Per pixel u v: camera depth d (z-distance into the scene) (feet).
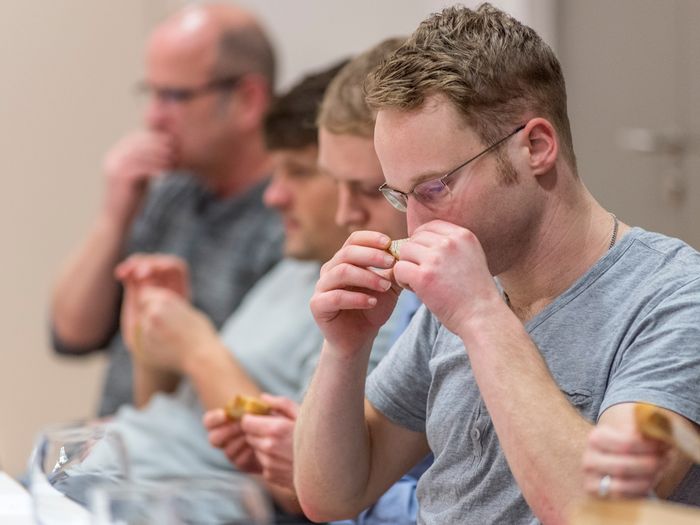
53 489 10.16
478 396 10.51
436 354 11.17
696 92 26.50
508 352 9.23
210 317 22.54
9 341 31.58
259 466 14.57
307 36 30.45
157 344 18.38
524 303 10.46
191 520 7.46
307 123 16.06
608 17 27.50
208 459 18.37
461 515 10.48
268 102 24.22
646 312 9.69
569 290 10.09
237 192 23.82
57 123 31.71
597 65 27.73
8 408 31.63
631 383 9.23
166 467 18.22
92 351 25.90
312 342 17.94
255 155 23.90
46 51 31.55
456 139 9.63
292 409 14.08
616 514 6.66
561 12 27.66
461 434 10.61
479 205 9.73
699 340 9.29
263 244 22.29
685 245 10.17
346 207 13.46
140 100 32.07
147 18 31.94
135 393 21.68
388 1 29.45
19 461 31.63
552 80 9.96
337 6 30.17
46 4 31.53
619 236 10.29
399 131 9.75
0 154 31.40
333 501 11.69
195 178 24.43
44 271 31.83
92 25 31.73
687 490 9.55
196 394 18.98
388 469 11.92
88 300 25.35
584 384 9.81
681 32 26.53
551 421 8.96
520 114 9.74
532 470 8.93
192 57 23.97
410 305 14.57
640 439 7.63
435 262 9.44
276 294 19.04
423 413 11.69
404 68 9.74
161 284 19.76
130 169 24.80
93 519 7.61
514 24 9.98
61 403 31.94
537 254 10.12
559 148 10.00
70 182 31.83
